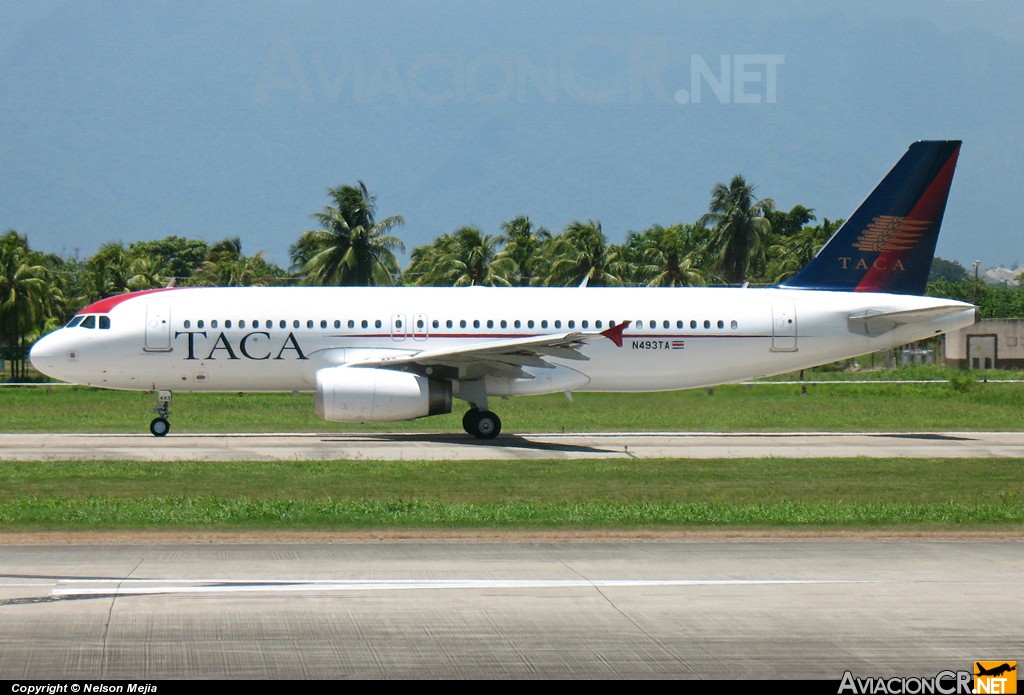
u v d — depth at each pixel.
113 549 68.75
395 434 151.88
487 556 67.50
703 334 149.25
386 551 68.88
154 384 144.62
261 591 57.84
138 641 49.41
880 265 154.50
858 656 48.47
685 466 115.81
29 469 108.62
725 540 74.00
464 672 46.22
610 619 53.38
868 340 153.12
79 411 193.12
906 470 113.75
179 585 58.97
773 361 151.50
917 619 53.66
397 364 140.50
